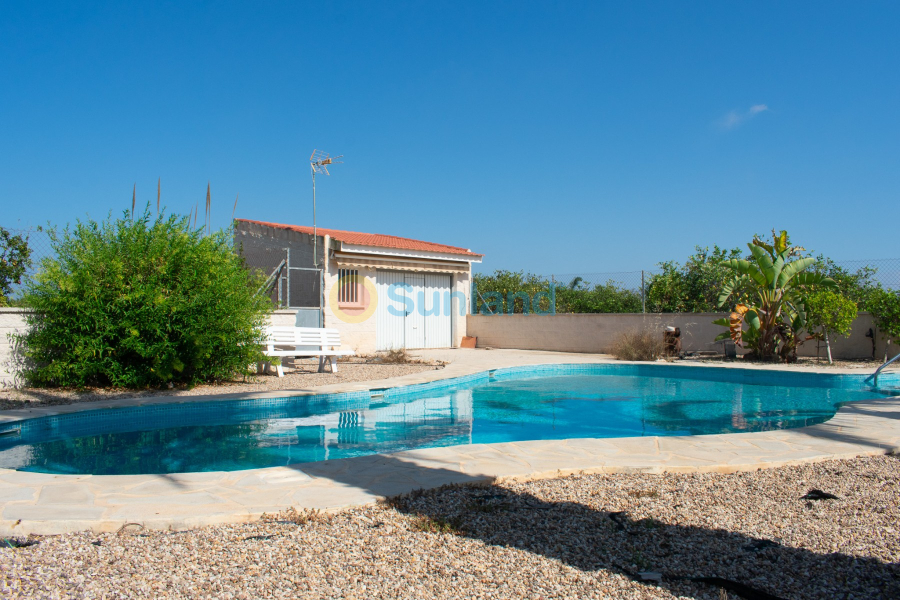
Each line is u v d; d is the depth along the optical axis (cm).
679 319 1719
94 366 924
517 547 350
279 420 856
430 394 1123
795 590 296
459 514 407
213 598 285
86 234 960
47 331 927
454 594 291
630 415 915
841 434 661
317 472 503
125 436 742
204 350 979
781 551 345
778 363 1439
